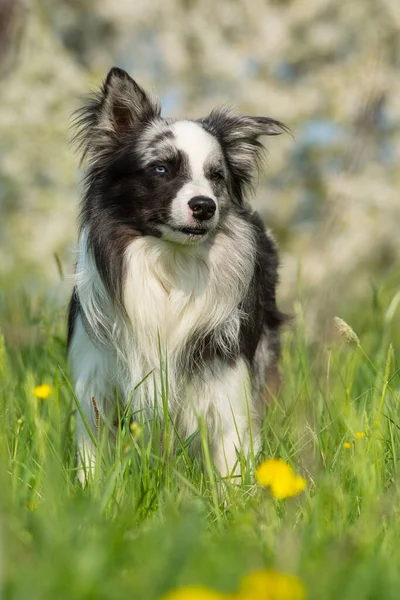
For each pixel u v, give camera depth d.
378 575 4.64
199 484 7.43
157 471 7.04
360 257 24.67
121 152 9.51
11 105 26.12
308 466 7.19
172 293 9.38
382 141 27.38
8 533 4.88
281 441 7.84
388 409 8.06
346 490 6.94
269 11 28.33
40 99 26.17
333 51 29.22
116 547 4.90
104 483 6.93
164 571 4.36
